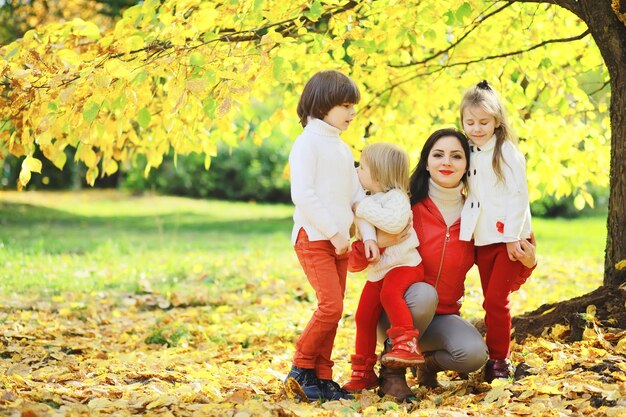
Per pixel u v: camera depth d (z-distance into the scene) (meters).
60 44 5.16
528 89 6.32
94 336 6.23
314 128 4.06
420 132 6.74
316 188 3.99
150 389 4.15
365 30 5.44
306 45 5.80
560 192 6.57
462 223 4.12
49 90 4.60
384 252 4.02
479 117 4.13
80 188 22.97
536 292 8.06
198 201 20.98
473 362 3.96
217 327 6.48
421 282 3.99
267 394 4.26
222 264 9.80
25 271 8.95
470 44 6.18
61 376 4.46
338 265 4.12
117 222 15.63
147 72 4.57
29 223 14.78
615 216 4.94
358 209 3.98
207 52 4.66
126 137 6.05
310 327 4.01
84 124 5.07
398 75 6.25
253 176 21.39
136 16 4.99
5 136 5.24
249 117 6.16
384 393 4.09
